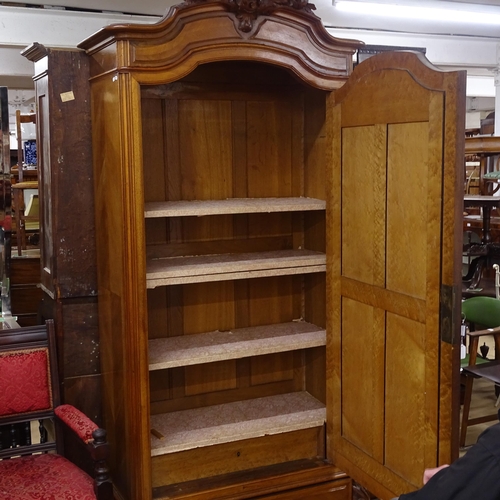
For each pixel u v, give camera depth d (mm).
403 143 2246
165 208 2531
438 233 2105
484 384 4598
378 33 6039
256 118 2992
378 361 2463
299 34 2498
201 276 2578
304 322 3135
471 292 4500
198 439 2650
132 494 2516
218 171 2949
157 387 2924
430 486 1342
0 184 3016
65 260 2689
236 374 3064
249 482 2688
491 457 1253
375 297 2451
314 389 3100
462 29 6020
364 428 2582
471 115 13102
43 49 2572
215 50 2377
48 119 2627
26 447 2533
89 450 2158
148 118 2787
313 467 2797
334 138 2631
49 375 2555
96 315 2770
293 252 3000
